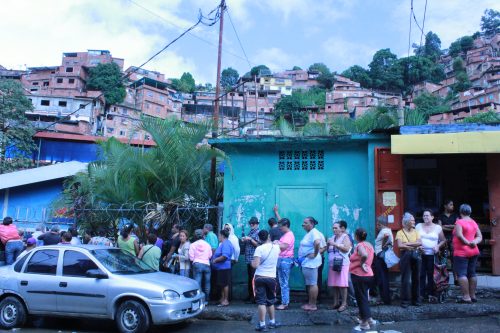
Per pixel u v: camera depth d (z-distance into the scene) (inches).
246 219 398.9
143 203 443.2
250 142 392.8
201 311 302.7
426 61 4069.9
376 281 319.9
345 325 291.7
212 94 3373.5
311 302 315.9
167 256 371.2
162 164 451.5
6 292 306.2
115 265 302.4
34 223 644.7
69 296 290.5
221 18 556.7
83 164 668.1
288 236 329.4
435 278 311.3
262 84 3735.2
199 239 354.3
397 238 309.3
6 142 948.6
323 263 366.6
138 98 2837.1
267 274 279.0
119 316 278.5
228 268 346.0
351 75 4296.3
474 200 415.5
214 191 466.0
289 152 402.0
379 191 358.6
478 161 414.6
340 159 386.9
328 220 379.9
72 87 2829.7
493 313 289.7
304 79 4055.1
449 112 2780.5
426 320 288.5
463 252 302.8
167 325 305.0
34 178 644.7
